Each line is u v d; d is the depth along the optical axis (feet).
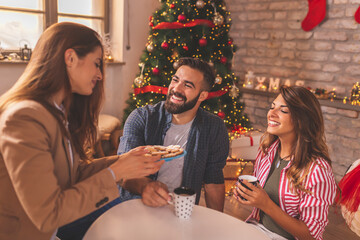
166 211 3.72
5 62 9.59
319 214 4.09
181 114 5.20
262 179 4.81
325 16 11.21
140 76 10.23
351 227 6.57
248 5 13.39
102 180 3.02
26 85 2.96
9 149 2.58
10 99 2.87
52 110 2.97
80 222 4.56
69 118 3.85
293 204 4.34
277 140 4.91
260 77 13.42
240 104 11.21
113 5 12.24
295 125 4.38
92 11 12.05
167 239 3.15
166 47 9.75
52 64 2.97
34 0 10.73
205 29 9.75
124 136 5.40
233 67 14.17
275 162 4.79
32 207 2.61
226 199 8.93
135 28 12.51
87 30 3.15
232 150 9.12
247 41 13.69
